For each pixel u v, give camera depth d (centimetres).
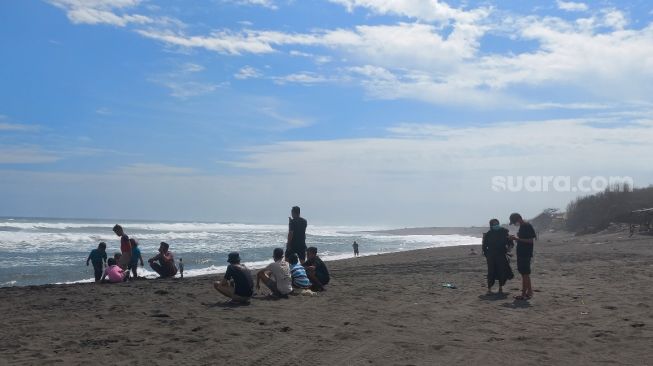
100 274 1872
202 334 869
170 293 1394
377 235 11562
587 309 1090
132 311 1095
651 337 824
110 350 761
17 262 3303
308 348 783
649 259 2481
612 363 693
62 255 3809
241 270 1192
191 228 10712
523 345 794
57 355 732
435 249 4881
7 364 684
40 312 1098
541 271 1912
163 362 703
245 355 743
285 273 1297
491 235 1357
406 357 736
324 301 1232
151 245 5153
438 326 941
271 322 970
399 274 2000
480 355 740
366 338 846
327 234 11069
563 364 693
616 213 7006
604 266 2108
